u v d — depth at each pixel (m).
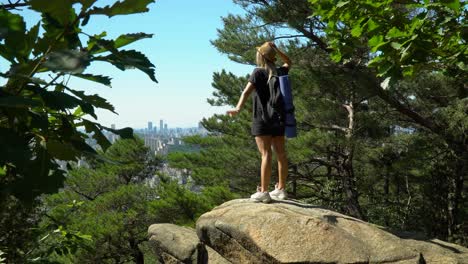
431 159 16.73
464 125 13.96
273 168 15.45
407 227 17.86
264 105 5.63
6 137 0.99
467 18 4.38
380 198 18.41
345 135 15.34
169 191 18.16
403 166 16.00
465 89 14.38
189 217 17.14
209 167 19.11
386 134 16.28
